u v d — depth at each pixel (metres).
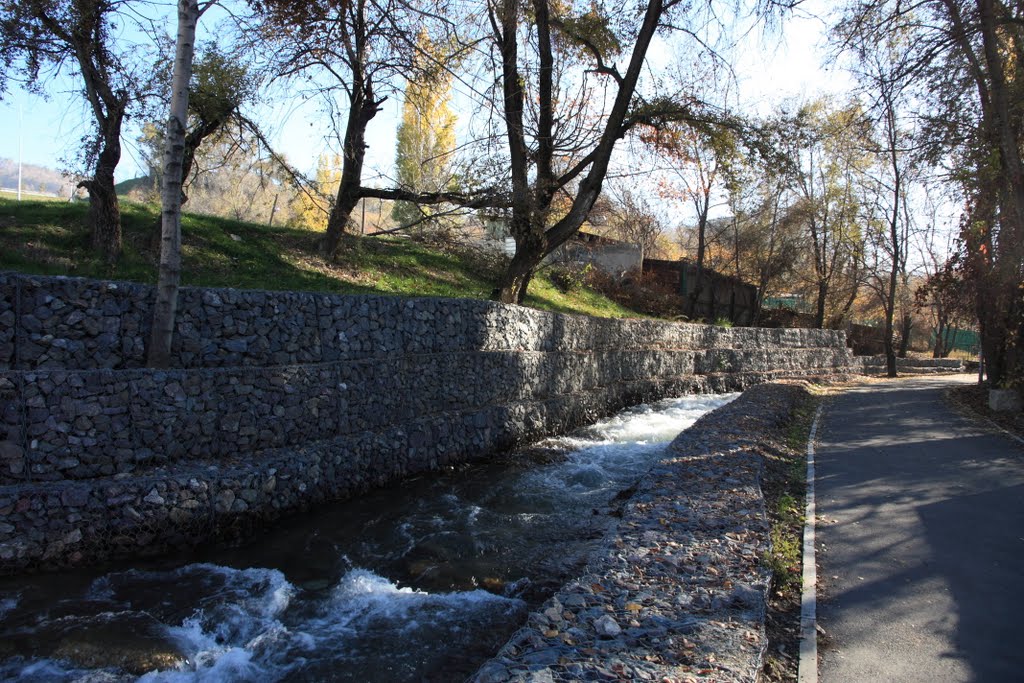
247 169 12.19
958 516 7.51
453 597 6.30
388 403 10.13
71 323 7.16
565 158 16.92
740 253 35.81
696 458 9.94
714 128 15.76
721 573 5.54
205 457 7.75
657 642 4.34
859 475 9.69
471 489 9.94
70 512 6.43
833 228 33.59
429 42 13.16
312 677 4.95
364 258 16.05
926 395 21.69
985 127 14.61
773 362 28.97
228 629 5.63
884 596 5.39
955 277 19.39
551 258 24.09
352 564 7.04
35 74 11.35
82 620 5.59
